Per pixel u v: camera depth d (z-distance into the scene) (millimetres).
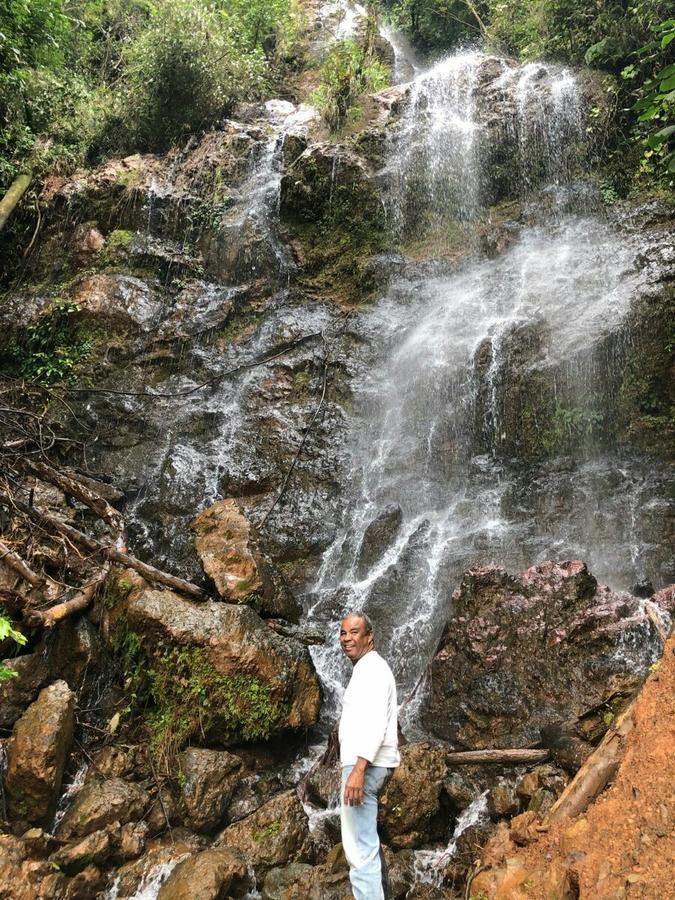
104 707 5289
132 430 8703
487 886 3260
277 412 8734
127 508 7848
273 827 4395
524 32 12930
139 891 4078
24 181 11172
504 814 4191
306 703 5398
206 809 4641
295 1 16625
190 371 9430
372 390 8789
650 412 7777
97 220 11148
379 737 3367
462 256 10039
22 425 7938
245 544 6148
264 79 14336
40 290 10430
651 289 8078
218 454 8328
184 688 5137
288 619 6172
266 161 11586
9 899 3791
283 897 3959
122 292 9898
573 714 4645
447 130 10836
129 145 12664
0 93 11531
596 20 11047
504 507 7387
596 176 10117
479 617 5301
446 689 5176
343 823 3428
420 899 3898
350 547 7375
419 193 10656
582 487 7340
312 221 10820
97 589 5773
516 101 10938
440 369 8453
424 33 15891
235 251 10523
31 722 4594
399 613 6531
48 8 11281
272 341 9516
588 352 7883
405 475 8000
